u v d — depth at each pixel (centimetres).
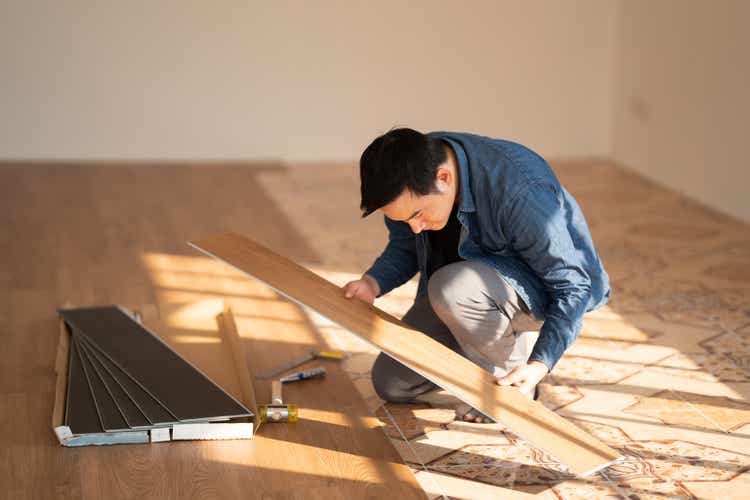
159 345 293
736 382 285
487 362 249
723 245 446
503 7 629
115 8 581
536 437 194
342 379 286
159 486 221
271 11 602
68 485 221
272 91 617
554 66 645
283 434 248
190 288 370
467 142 217
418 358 211
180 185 550
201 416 244
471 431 252
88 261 401
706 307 355
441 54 632
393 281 253
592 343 318
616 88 643
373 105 634
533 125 655
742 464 234
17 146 590
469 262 233
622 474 228
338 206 514
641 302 361
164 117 607
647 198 544
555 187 215
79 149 600
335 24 613
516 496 218
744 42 482
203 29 596
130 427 238
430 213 204
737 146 495
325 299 228
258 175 586
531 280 229
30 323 326
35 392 271
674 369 296
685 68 545
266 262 241
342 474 228
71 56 583
